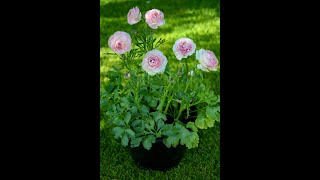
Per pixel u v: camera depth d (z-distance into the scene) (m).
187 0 3.15
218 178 1.57
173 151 1.51
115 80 1.57
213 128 1.79
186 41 1.48
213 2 3.10
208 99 1.53
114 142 1.73
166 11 2.97
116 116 1.50
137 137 1.48
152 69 1.43
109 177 1.58
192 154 1.67
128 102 1.51
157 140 1.48
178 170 1.59
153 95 1.55
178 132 1.46
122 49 1.45
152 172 1.58
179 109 1.59
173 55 2.37
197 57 1.49
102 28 2.72
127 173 1.59
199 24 2.78
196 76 1.56
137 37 1.53
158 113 1.50
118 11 2.97
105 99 1.54
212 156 1.66
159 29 2.72
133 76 1.52
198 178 1.57
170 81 1.52
